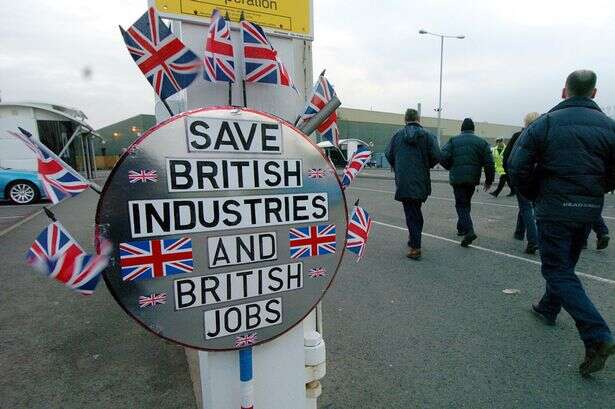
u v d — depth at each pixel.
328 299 3.30
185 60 0.91
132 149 0.80
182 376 2.21
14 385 2.13
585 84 2.29
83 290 0.78
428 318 2.90
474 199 9.52
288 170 0.99
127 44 0.86
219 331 0.95
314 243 1.05
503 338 2.58
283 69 1.06
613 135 2.20
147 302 0.85
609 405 1.90
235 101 1.06
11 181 9.50
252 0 1.19
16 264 4.38
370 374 2.19
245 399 1.04
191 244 0.88
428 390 2.04
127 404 1.96
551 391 2.02
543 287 3.51
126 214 0.81
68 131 11.35
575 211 2.22
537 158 2.38
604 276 3.70
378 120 44.53
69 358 2.41
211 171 0.89
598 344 2.06
